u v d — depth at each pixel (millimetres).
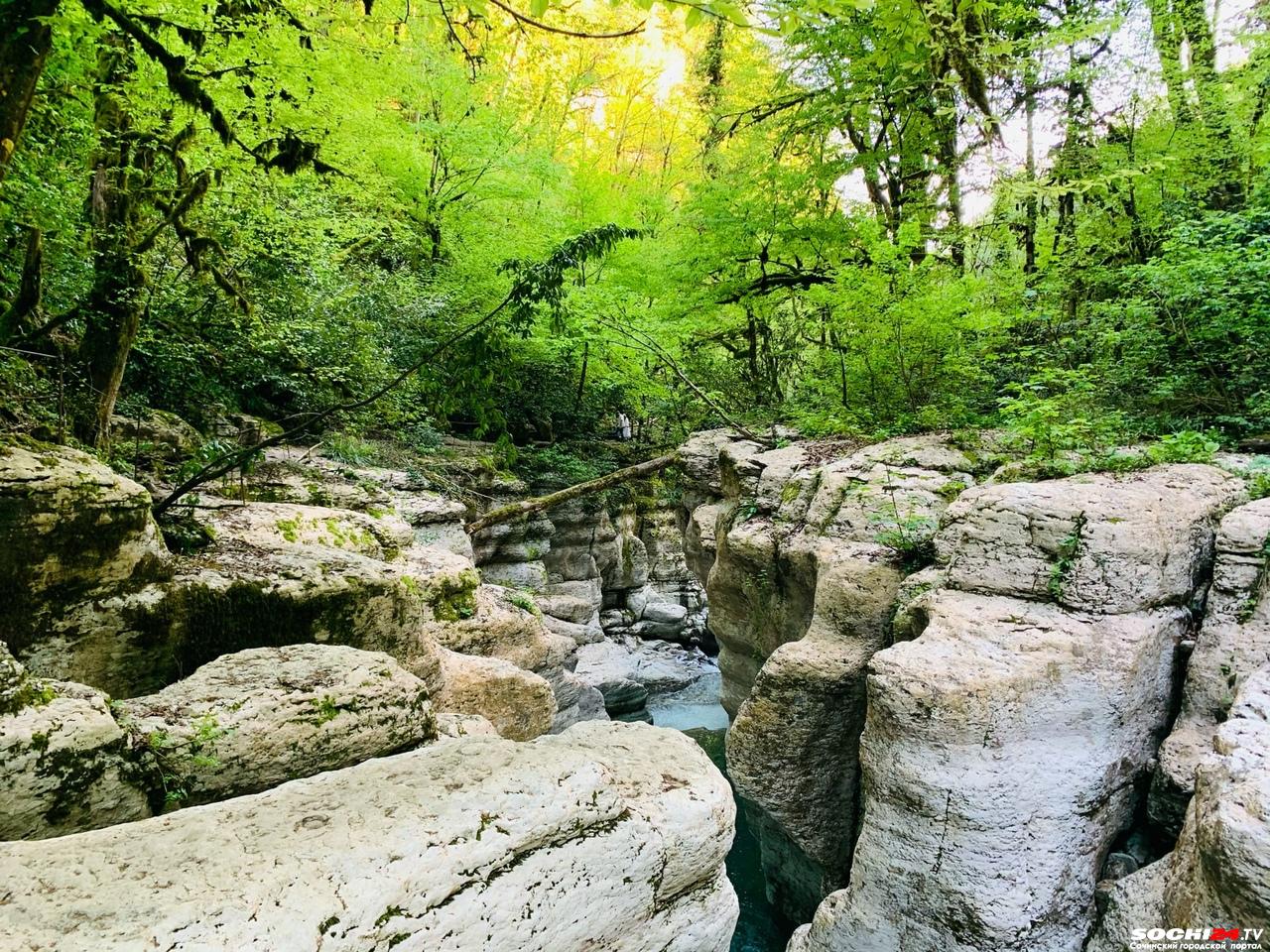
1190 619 5457
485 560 14312
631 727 2961
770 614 9430
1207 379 7926
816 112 13031
